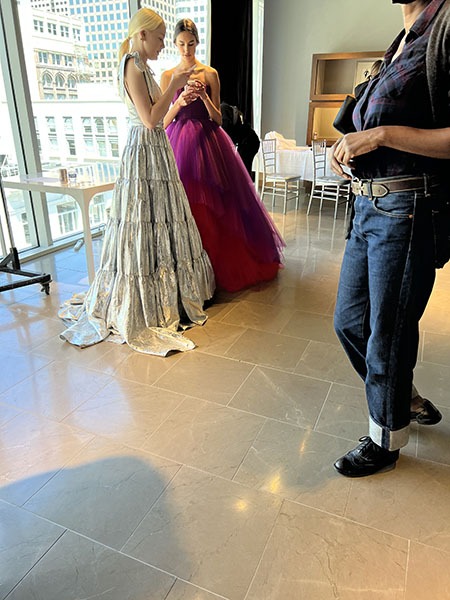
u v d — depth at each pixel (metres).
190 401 1.98
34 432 1.78
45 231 3.99
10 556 1.28
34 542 1.33
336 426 1.82
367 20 6.18
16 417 1.86
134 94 2.25
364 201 1.37
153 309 2.54
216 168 2.97
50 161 3.94
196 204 2.92
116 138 4.57
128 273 2.46
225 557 1.28
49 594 1.18
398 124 1.20
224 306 2.96
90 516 1.41
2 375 2.16
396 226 1.28
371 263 1.38
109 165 3.71
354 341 1.60
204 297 2.87
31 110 3.63
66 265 3.69
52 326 2.66
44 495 1.49
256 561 1.27
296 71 6.78
